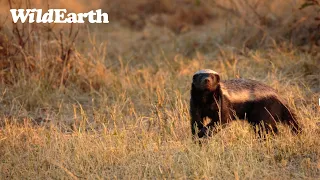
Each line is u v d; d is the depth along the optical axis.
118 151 17.80
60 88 24.38
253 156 17.20
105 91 24.61
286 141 18.00
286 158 17.17
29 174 16.91
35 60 25.03
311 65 25.23
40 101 23.39
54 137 19.19
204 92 18.62
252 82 19.69
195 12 37.22
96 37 33.31
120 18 38.31
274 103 19.39
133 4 39.16
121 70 26.23
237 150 17.48
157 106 21.72
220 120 18.84
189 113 20.05
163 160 17.02
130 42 33.88
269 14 30.47
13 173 17.03
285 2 31.11
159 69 26.67
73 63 25.48
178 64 28.00
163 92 22.86
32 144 19.16
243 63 26.34
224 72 25.42
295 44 27.98
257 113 19.28
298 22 28.48
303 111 20.56
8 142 19.11
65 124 21.50
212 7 36.25
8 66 25.11
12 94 23.77
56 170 16.98
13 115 22.23
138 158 17.47
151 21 37.16
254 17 30.61
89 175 16.64
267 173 16.02
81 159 17.52
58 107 23.19
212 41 31.33
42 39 25.97
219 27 33.47
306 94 22.89
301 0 29.62
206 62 27.83
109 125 20.86
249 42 29.42
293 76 24.45
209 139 18.36
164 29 35.22
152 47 32.81
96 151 17.84
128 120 20.91
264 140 18.70
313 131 18.72
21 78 24.30
